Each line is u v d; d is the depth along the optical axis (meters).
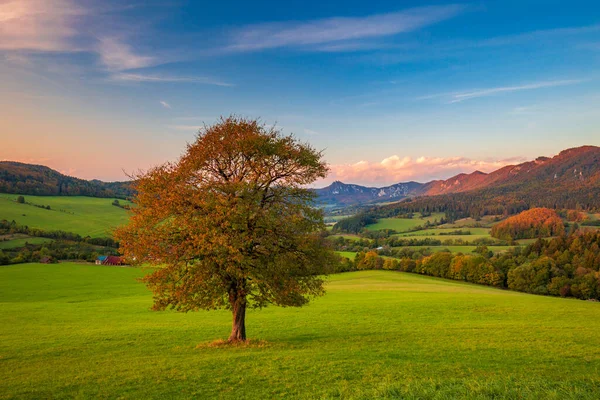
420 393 13.21
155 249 22.98
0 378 19.14
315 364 19.91
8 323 41.16
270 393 15.62
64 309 52.53
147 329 35.81
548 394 12.62
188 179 24.95
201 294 24.14
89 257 128.25
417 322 39.38
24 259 119.69
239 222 22.23
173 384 17.00
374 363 20.17
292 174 26.30
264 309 51.19
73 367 21.19
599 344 27.06
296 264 25.05
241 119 26.23
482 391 13.19
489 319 41.34
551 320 40.22
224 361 20.73
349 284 98.81
